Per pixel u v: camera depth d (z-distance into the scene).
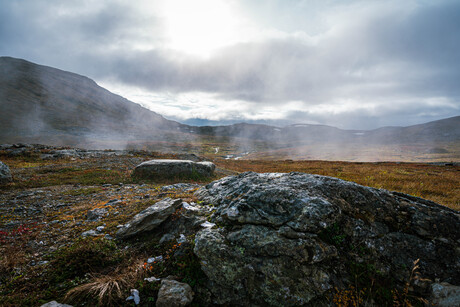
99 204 2.37
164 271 1.38
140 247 1.59
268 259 1.36
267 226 1.50
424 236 1.49
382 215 1.60
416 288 1.33
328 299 1.27
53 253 1.50
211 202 2.11
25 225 1.90
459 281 1.33
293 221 1.46
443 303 1.21
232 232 1.51
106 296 1.20
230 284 1.31
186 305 1.21
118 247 1.59
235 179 2.41
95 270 1.38
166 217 1.79
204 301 1.27
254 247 1.40
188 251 1.48
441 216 1.54
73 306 1.14
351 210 1.60
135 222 1.71
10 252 1.49
